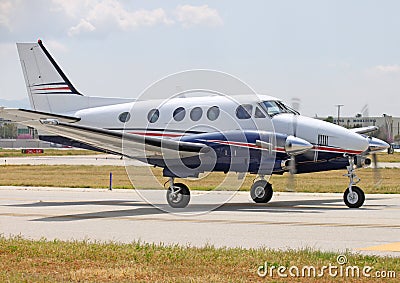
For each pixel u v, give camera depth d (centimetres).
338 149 3141
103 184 5212
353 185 3145
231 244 2002
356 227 2377
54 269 1597
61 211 3005
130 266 1623
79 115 3862
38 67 4056
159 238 2138
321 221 2566
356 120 13162
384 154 12550
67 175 6569
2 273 1542
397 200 3638
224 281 1459
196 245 1983
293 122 3150
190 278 1488
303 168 3231
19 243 1941
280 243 2019
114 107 3769
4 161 9762
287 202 3522
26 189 4584
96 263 1666
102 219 2675
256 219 2652
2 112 3216
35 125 3344
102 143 3148
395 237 2130
